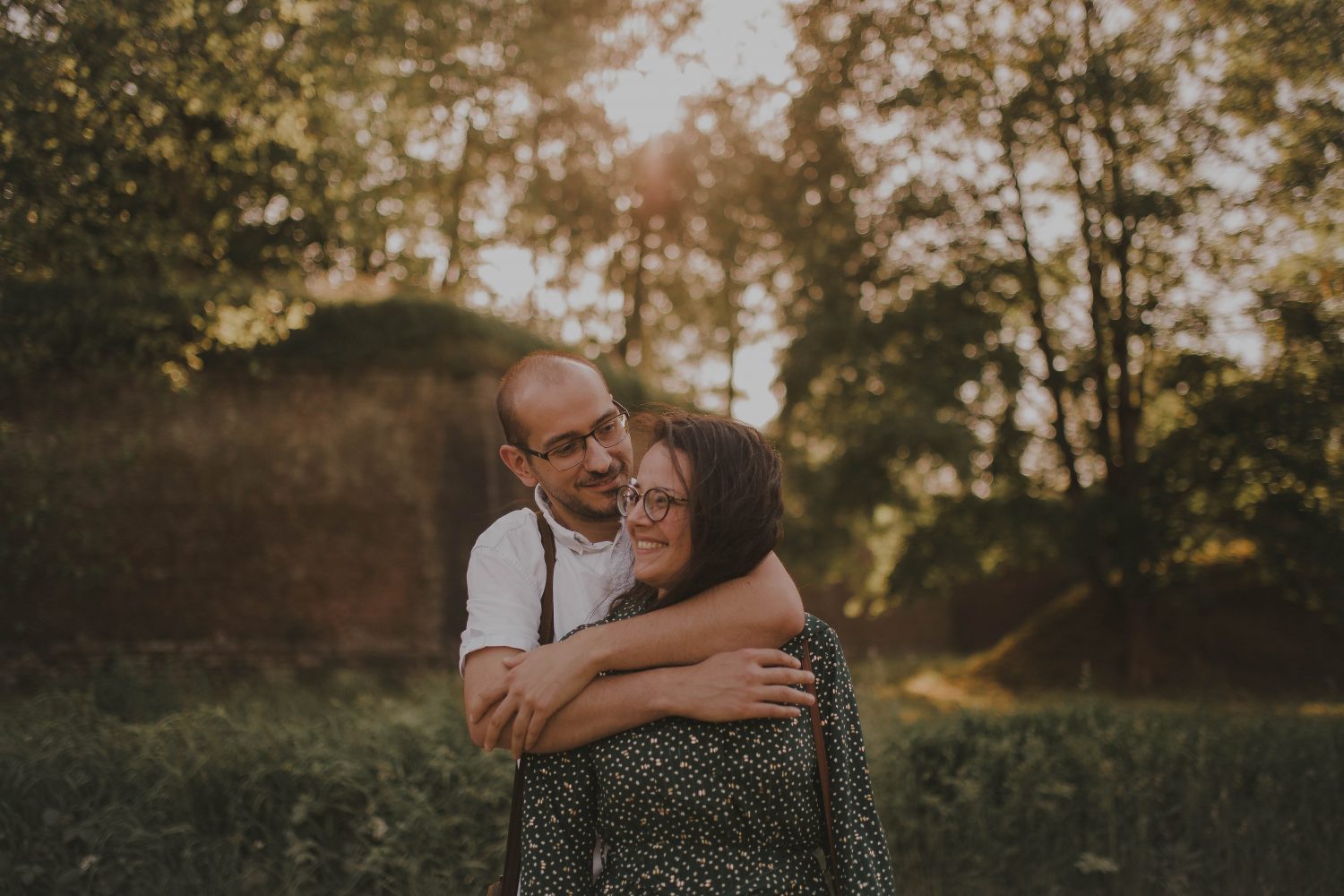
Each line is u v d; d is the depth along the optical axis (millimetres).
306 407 12516
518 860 1931
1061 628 17422
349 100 14016
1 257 7316
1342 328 15055
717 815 1712
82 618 11531
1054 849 4715
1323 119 14477
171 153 8859
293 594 12117
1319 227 15266
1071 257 17172
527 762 1846
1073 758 5023
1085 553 16453
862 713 6340
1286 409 15086
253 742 4637
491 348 13219
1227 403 15633
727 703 1703
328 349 12586
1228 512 16281
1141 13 16109
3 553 9062
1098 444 17375
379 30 13422
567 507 2078
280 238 13305
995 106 16703
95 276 8812
